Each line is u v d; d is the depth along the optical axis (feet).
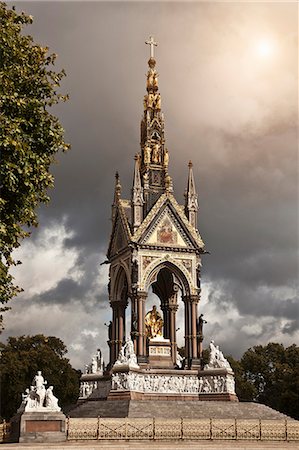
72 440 206.18
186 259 293.23
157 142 314.14
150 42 329.31
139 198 294.25
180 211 296.10
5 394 486.38
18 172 135.85
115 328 302.25
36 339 537.65
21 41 146.82
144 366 271.49
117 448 175.83
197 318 288.51
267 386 580.30
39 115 145.28
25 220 144.66
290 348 581.94
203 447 180.24
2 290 135.13
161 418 219.82
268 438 216.33
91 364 303.27
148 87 322.14
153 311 293.02
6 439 215.31
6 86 137.49
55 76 152.66
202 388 274.57
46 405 208.95
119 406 246.06
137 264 283.18
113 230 308.40
